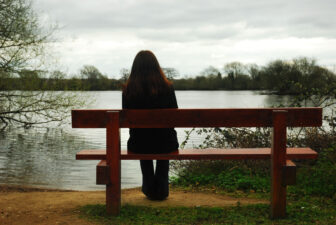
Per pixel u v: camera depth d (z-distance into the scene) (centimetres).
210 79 11412
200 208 390
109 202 363
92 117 359
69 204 428
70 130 2064
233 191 523
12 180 830
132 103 406
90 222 346
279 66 5766
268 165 650
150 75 401
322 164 545
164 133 390
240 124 354
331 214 362
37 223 349
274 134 345
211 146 807
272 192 349
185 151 391
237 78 11219
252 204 407
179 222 342
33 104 1492
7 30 1408
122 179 805
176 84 11356
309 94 806
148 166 448
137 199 462
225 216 359
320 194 462
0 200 457
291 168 343
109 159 359
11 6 1420
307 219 344
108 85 3834
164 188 446
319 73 1384
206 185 570
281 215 349
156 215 368
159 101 403
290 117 348
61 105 1473
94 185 780
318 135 726
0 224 348
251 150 391
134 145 395
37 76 1465
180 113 356
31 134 1848
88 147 1470
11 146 1466
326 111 1011
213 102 5503
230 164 672
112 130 355
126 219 352
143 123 358
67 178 857
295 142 722
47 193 516
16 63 1433
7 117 1603
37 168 987
